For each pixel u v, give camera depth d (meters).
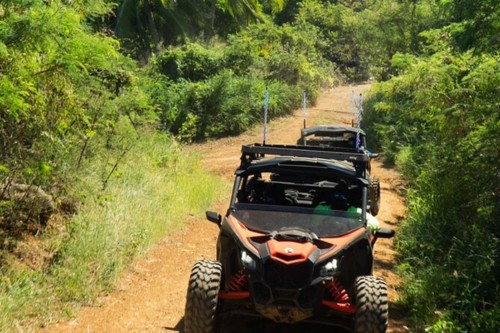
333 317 5.90
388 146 21.27
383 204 14.46
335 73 47.00
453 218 9.99
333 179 7.27
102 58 8.08
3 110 7.20
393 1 33.69
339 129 14.73
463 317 6.69
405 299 7.76
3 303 6.35
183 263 9.13
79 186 9.55
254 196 7.16
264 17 50.53
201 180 14.41
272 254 5.61
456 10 11.29
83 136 10.13
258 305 5.61
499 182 9.07
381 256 10.05
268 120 29.83
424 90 12.02
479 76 10.06
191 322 5.65
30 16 6.64
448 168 10.66
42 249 8.01
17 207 8.08
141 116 14.08
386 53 34.75
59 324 6.54
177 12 44.34
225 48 37.12
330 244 5.95
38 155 8.25
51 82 8.07
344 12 49.84
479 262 7.70
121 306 7.23
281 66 34.84
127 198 10.72
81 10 9.12
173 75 33.31
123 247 8.80
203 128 27.44
